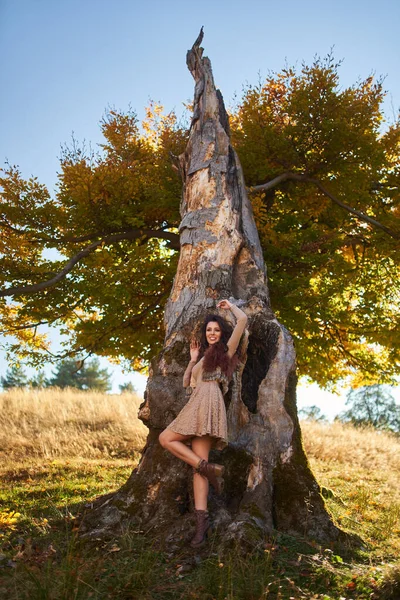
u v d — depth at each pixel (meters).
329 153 11.72
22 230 11.83
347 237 13.36
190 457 4.95
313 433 14.37
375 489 9.06
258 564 4.36
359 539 5.55
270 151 11.80
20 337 12.64
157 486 5.81
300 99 11.22
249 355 6.65
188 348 6.45
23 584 4.00
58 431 14.53
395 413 26.77
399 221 12.23
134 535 5.28
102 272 11.58
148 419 6.22
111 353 12.24
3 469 10.91
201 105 8.80
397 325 12.28
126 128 12.70
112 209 11.60
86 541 5.12
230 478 5.77
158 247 13.62
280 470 5.81
